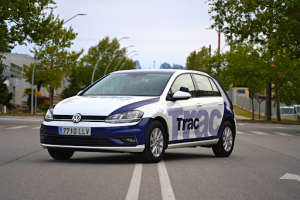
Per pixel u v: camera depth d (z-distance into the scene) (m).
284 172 7.44
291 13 22.80
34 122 26.61
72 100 8.20
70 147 7.55
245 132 22.70
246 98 64.31
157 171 6.94
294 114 47.06
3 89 48.03
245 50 44.16
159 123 8.02
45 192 5.20
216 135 9.80
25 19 24.30
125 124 7.49
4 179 6.06
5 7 22.41
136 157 9.23
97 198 4.92
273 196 5.29
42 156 9.28
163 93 8.45
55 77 45.84
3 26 23.94
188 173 6.88
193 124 9.05
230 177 6.62
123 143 7.45
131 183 5.83
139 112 7.67
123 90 8.67
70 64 46.59
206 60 48.31
